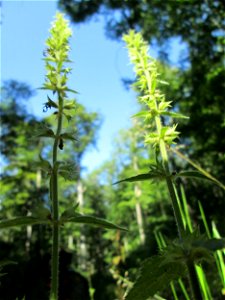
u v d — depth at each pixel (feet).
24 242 68.74
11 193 86.89
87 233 95.50
